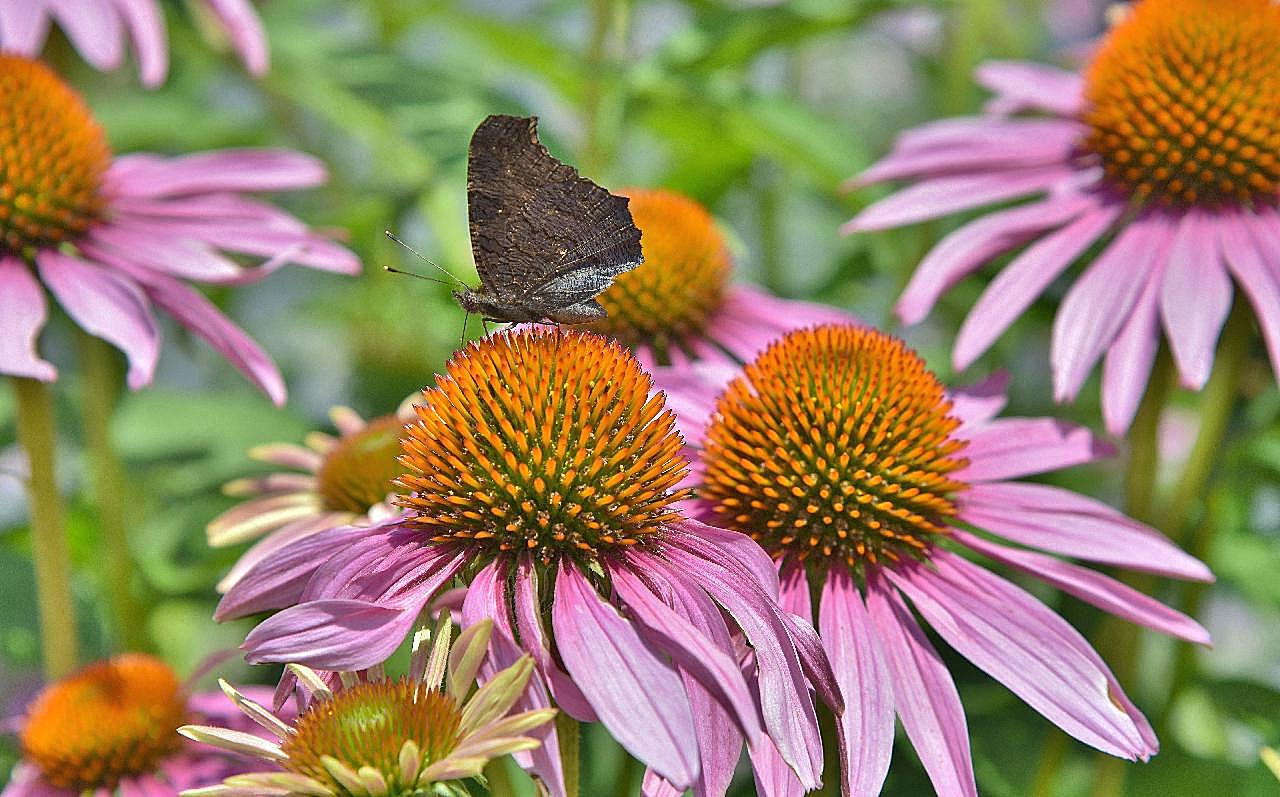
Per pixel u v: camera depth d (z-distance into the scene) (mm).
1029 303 571
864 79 835
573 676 477
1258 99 573
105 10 628
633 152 769
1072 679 506
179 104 721
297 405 716
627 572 493
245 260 701
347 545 494
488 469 493
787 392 521
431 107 667
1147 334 557
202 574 625
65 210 584
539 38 672
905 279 664
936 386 530
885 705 500
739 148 668
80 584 640
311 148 733
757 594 493
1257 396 617
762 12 650
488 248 505
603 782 569
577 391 497
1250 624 701
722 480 520
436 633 490
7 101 581
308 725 480
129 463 662
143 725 558
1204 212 576
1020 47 779
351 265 604
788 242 746
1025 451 542
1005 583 517
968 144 613
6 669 639
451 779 472
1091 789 563
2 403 666
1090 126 597
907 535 521
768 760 489
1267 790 555
